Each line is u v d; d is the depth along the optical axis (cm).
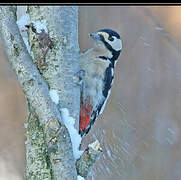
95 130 1150
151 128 1336
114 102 1280
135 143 1268
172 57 1398
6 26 572
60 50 579
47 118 554
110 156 1132
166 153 1366
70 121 575
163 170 1334
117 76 1348
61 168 548
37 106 561
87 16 1257
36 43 579
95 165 1102
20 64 568
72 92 583
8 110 1185
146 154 1299
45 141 554
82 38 1223
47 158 559
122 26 1352
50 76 577
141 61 1373
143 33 1379
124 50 1366
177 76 1404
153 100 1359
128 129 1243
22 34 589
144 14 1394
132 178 1215
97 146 567
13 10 584
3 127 1176
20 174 1172
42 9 580
